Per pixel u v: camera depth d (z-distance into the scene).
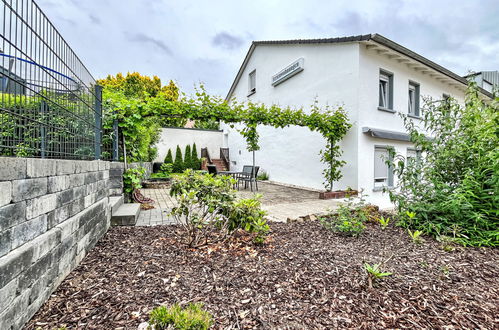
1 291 1.24
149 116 5.41
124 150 5.16
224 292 1.83
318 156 8.27
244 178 8.53
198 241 2.84
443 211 3.38
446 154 3.67
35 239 1.61
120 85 21.19
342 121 6.93
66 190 2.11
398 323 1.51
